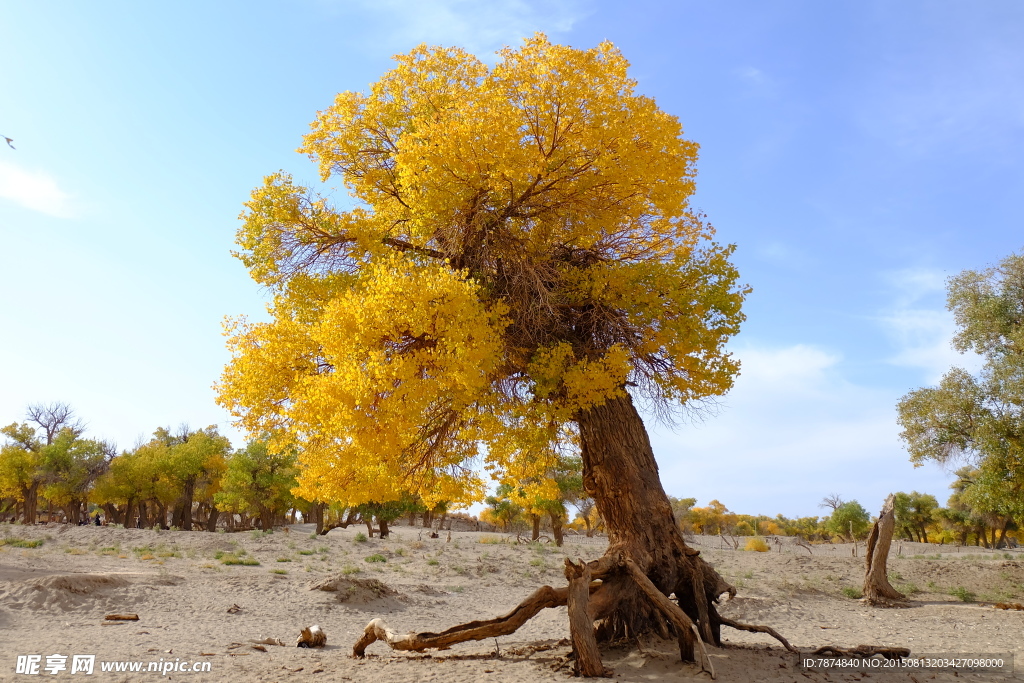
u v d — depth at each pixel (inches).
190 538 1424.7
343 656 398.6
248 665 358.0
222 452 2396.7
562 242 410.3
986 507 855.7
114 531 1461.6
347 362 313.6
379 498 416.5
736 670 327.3
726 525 3641.7
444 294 321.7
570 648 385.7
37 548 1139.3
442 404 404.2
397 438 341.1
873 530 839.7
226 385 366.9
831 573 1039.6
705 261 381.1
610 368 363.6
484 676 311.1
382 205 431.2
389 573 972.6
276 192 391.5
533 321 385.1
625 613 382.0
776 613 697.6
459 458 447.5
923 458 885.2
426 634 363.6
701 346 361.4
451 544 1475.1
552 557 1232.8
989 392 837.2
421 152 355.3
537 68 348.2
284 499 2139.5
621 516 395.2
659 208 396.8
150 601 613.3
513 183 364.8
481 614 708.0
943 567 1050.1
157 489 2188.7
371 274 393.7
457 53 438.3
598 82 359.6
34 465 2121.1
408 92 431.8
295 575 868.6
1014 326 882.8
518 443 410.6
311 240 410.9
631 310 374.9
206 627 526.6
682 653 341.1
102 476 2162.9
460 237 390.0
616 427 409.7
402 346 338.6
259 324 369.4
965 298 940.0
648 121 365.4
